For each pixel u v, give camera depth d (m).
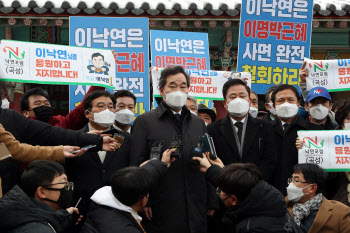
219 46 11.86
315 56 12.16
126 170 3.54
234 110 4.98
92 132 4.46
